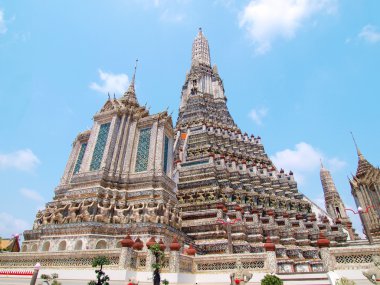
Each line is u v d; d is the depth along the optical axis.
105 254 18.11
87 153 30.77
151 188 27.22
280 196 46.84
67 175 32.94
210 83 83.06
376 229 48.09
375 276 13.13
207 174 40.44
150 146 30.38
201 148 52.50
